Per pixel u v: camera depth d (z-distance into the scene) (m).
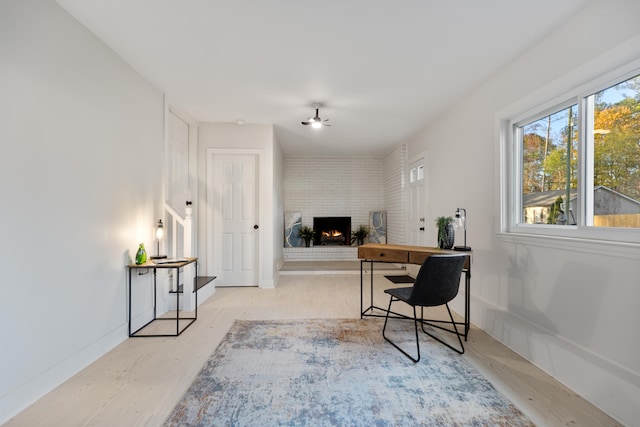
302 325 3.07
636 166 1.75
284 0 1.93
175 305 3.56
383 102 3.69
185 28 2.24
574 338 2.04
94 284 2.35
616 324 1.77
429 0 1.93
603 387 1.75
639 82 1.73
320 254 6.80
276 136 5.26
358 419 1.66
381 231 6.94
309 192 7.12
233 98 3.59
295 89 3.32
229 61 2.72
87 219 2.27
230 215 4.73
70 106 2.11
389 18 2.11
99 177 2.41
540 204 2.53
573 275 2.05
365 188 7.16
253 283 4.76
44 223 1.90
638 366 1.65
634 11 1.67
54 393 1.89
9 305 1.68
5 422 1.62
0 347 1.63
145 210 3.12
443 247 3.09
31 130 1.81
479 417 1.68
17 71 1.72
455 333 2.88
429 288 2.35
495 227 2.91
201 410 1.73
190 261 3.04
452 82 3.13
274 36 2.33
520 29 2.21
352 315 3.39
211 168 4.64
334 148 6.45
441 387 1.97
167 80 3.12
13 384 1.70
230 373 2.13
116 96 2.62
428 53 2.56
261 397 1.85
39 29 1.86
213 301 3.94
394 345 2.58
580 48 2.01
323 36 2.33
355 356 2.39
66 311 2.07
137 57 2.67
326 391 1.92
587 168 2.04
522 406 1.78
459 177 3.66
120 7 2.01
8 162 1.67
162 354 2.43
